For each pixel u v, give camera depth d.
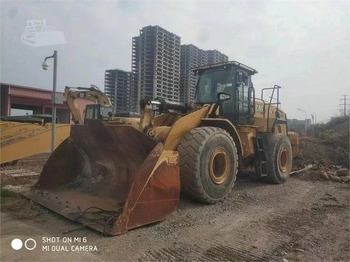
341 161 13.96
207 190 5.31
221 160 5.68
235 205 5.56
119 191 5.19
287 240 4.00
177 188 4.52
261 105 8.17
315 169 10.54
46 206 4.82
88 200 5.08
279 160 8.01
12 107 30.44
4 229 4.03
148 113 5.41
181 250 3.57
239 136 6.92
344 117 30.09
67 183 5.95
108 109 11.16
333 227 4.56
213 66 7.19
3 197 5.41
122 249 3.51
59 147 5.86
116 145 5.10
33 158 10.77
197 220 4.63
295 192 6.99
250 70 7.36
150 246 3.63
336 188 7.60
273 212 5.26
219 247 3.70
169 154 4.46
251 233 4.20
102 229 3.93
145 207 4.14
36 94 28.73
